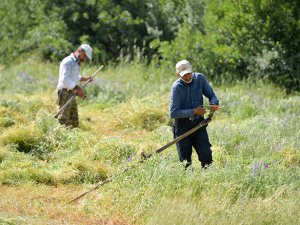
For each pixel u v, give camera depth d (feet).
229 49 128.47
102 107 112.37
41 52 159.33
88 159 74.18
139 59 142.72
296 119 93.09
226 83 126.31
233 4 129.90
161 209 55.42
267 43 128.36
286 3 125.90
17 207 57.98
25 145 78.74
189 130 64.80
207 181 62.08
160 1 155.43
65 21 160.56
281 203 58.08
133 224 56.13
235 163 69.72
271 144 80.07
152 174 62.59
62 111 86.38
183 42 136.67
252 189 61.77
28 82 127.65
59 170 70.03
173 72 133.59
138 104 105.70
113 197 60.49
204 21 137.90
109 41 159.43
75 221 56.34
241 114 102.68
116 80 127.65
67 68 87.10
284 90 119.65
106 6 157.48
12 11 168.14
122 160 72.64
